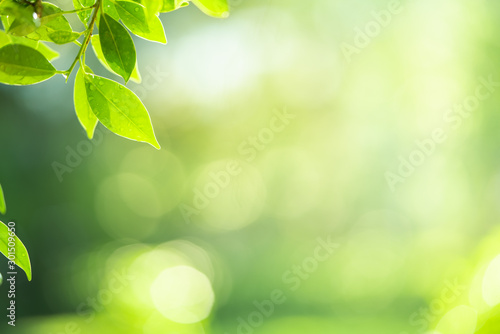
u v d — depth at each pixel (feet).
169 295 16.72
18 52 3.50
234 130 47.44
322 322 37.14
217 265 49.19
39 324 29.50
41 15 3.50
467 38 38.24
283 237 56.18
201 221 49.42
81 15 3.73
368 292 44.60
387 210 56.03
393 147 53.36
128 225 43.96
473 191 42.14
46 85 34.42
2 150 32.89
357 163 55.98
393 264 48.03
